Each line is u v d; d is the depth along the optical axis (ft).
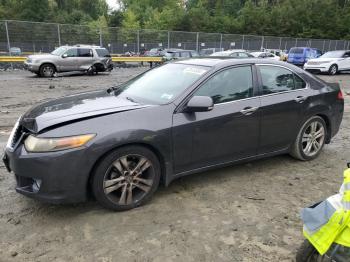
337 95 17.84
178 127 12.57
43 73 60.34
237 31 188.34
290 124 15.93
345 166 16.99
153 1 279.90
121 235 10.86
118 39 93.50
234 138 14.14
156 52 93.61
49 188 10.91
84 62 64.08
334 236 7.57
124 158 11.80
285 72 16.12
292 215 12.33
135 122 11.86
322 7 189.37
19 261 9.63
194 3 278.67
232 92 14.19
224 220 11.84
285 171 16.12
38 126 11.28
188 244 10.50
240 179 15.12
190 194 13.62
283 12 187.62
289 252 10.30
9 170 12.47
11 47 79.00
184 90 13.26
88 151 11.00
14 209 12.21
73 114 11.85
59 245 10.34
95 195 11.58
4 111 29.17
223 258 9.93
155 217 11.91
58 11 240.32
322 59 75.41
